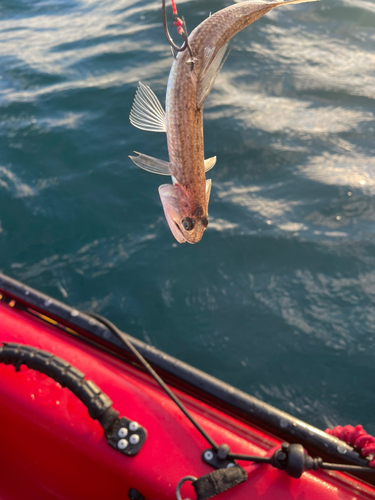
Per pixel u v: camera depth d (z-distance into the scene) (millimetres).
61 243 6414
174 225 1252
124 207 7039
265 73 10922
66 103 9922
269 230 6578
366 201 7004
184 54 1157
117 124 9133
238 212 6938
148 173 7703
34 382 2150
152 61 11570
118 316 5469
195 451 1940
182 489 1816
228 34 1162
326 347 5066
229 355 5047
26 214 6824
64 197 7188
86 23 14852
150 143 8570
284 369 4891
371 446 1979
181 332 5297
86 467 1974
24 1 17953
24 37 14164
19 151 8281
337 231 6523
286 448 1812
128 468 1871
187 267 6066
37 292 2727
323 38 12656
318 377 4805
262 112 9352
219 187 7480
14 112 9609
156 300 5656
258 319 5398
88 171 7793
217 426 2076
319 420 4457
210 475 1751
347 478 2004
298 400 4625
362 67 11164
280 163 7938
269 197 7227
